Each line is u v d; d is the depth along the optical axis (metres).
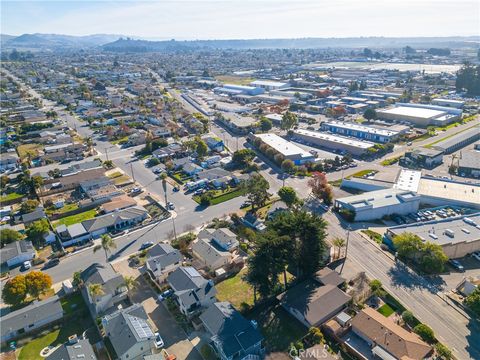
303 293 74.94
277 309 74.12
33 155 167.00
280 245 73.56
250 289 80.19
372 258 89.44
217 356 62.78
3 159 159.38
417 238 85.88
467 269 85.12
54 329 70.62
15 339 67.81
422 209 113.69
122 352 60.16
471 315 70.75
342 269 85.38
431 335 63.59
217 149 174.25
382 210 108.50
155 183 138.75
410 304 73.81
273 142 171.75
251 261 73.94
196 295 72.88
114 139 194.38
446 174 139.88
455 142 166.50
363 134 184.62
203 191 129.88
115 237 102.94
